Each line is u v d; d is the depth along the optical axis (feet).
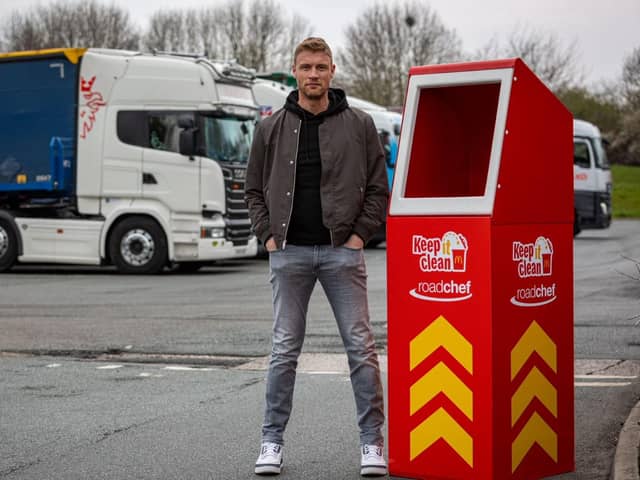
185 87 60.80
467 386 14.78
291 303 17.02
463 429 14.85
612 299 42.04
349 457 18.20
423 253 15.06
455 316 14.82
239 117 62.64
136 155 61.16
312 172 16.69
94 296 47.75
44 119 62.49
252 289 50.83
